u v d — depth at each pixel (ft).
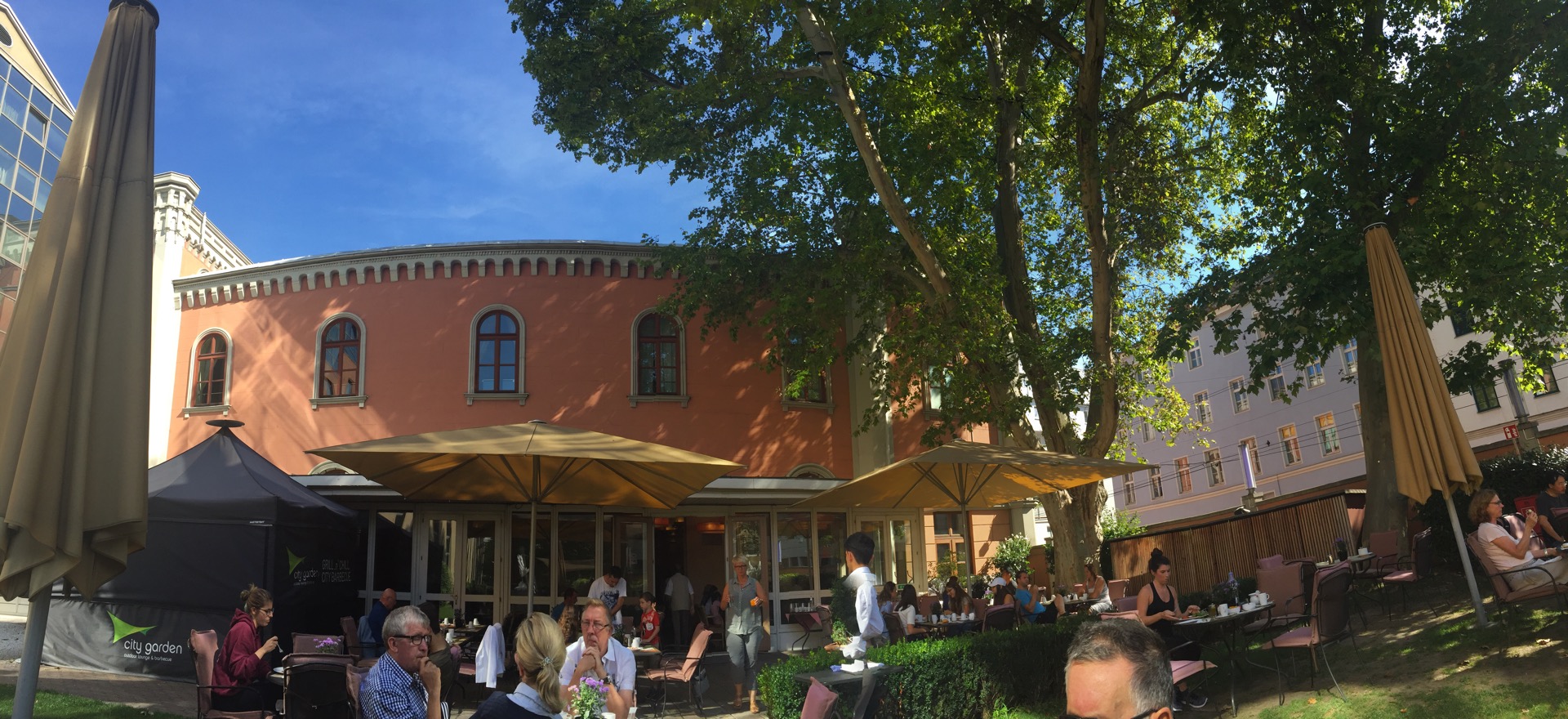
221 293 73.00
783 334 65.26
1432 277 44.50
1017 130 64.49
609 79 55.62
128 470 15.53
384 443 36.45
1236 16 43.83
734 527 66.64
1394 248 31.07
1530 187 42.42
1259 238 59.00
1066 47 51.34
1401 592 38.37
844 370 76.28
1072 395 54.34
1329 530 56.08
